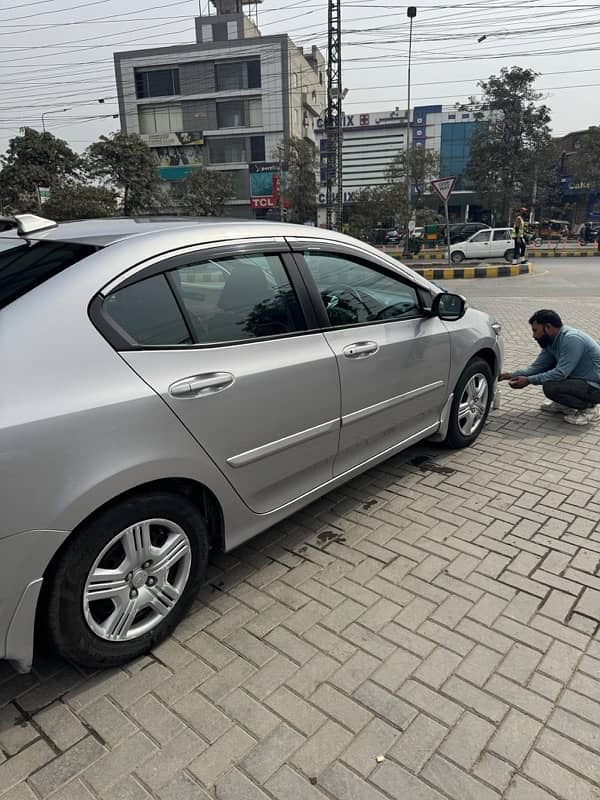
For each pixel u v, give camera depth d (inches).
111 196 1239.5
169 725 79.0
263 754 74.6
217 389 91.0
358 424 123.5
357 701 82.7
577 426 192.5
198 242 95.9
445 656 91.1
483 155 1477.6
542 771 71.9
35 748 75.5
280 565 116.2
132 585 85.7
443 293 146.3
